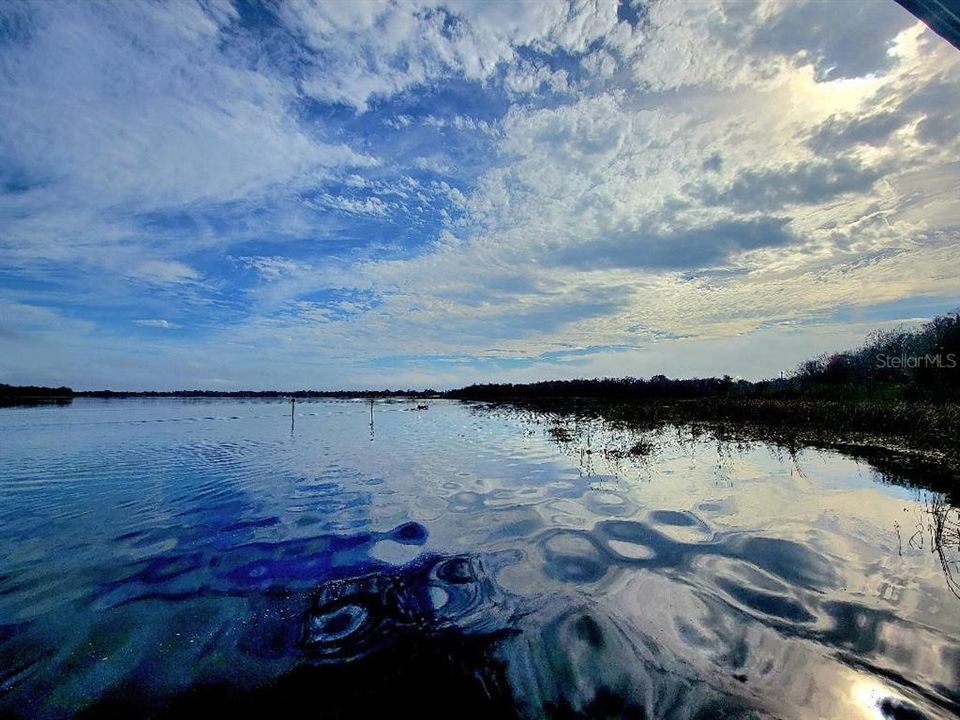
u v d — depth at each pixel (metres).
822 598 4.44
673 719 3.00
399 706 3.18
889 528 6.32
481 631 4.05
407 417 29.98
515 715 3.09
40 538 6.59
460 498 8.55
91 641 3.96
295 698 3.27
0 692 3.33
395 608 4.48
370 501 8.45
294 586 4.97
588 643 3.84
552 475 10.41
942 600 4.34
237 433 20.47
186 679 3.47
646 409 27.69
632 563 5.39
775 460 11.32
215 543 6.31
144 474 11.20
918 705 3.02
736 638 3.84
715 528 6.51
